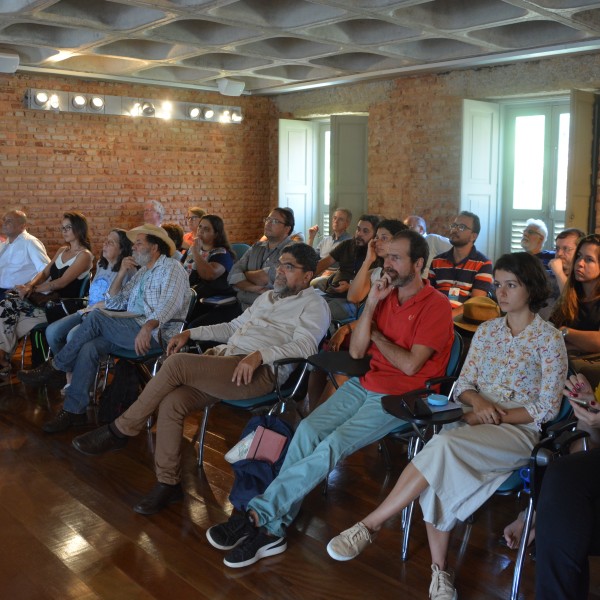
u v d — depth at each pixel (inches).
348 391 129.3
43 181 325.4
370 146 349.1
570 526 87.1
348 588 105.0
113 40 254.7
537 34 254.5
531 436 105.3
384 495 136.3
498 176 319.6
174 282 167.8
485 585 105.6
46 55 290.5
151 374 177.3
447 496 100.0
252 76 337.4
